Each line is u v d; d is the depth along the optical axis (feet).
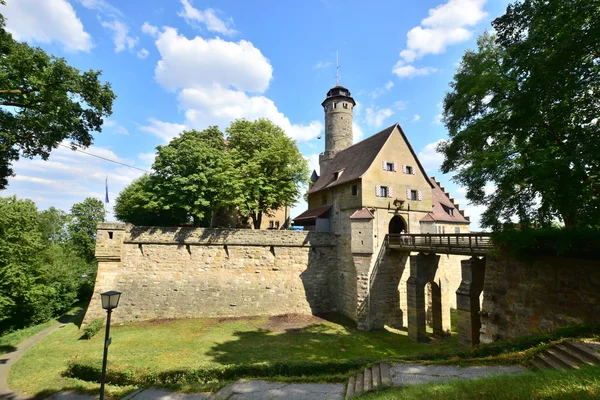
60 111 47.29
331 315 88.94
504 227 41.83
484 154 43.88
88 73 48.57
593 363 25.57
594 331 33.63
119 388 41.34
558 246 36.96
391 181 90.02
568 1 31.32
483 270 59.57
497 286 49.19
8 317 77.97
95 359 50.88
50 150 54.80
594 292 35.94
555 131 38.73
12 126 46.39
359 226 83.20
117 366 47.14
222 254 87.30
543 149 36.99
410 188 92.94
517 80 41.39
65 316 99.60
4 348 67.10
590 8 29.37
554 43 33.01
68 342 66.23
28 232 87.20
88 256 157.38
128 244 82.33
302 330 74.54
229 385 36.73
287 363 42.04
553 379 20.85
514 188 38.83
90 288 128.26
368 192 85.87
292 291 89.71
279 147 98.58
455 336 76.59
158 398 34.65
